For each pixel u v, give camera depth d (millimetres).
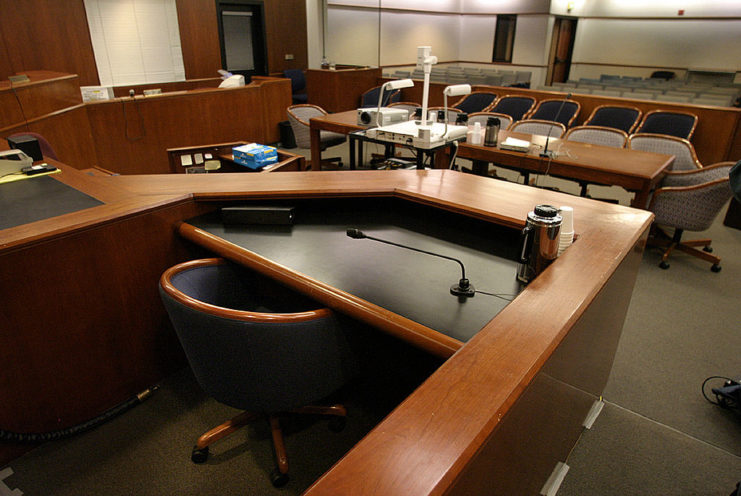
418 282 1307
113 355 1724
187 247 1838
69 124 4023
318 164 4516
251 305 1732
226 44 7289
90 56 5781
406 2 9617
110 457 1591
